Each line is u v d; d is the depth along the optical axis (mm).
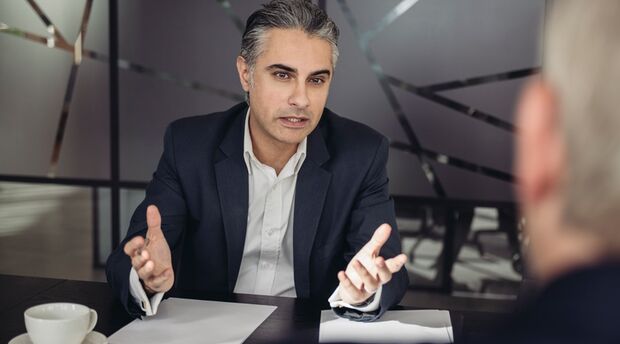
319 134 1766
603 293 252
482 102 3449
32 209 3818
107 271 1416
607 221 243
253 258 1744
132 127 3691
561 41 245
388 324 1304
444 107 3482
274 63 1544
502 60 3398
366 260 1271
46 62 3701
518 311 281
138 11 3605
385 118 3527
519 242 3494
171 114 3654
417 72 3473
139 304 1327
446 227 3562
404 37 3455
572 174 245
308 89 1562
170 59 3613
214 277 1724
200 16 3562
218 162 1708
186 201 1724
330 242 1706
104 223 3768
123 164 3719
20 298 1425
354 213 1729
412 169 3551
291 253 1738
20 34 3695
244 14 3525
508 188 3480
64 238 3801
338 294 1360
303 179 1694
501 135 3455
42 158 3773
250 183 1721
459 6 3396
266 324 1303
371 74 3498
